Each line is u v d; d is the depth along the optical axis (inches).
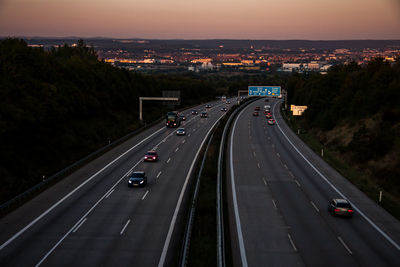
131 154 2055.9
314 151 2311.8
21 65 2260.1
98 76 3516.2
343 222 1109.1
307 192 1432.1
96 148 2255.2
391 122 2329.0
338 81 3671.3
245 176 1657.2
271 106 5861.2
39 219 1064.2
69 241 912.9
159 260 823.1
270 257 864.3
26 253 840.3
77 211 1136.2
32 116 1911.9
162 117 3860.7
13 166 1676.9
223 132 2977.4
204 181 1510.8
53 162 1937.7
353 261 846.5
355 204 1298.0
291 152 2268.7
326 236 995.3
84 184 1445.6
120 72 4242.1
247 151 2262.6
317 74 5393.7
